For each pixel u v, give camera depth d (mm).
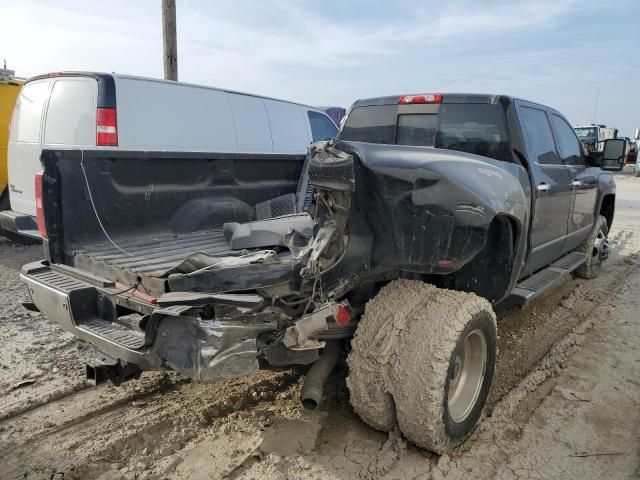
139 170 4289
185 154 4527
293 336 2844
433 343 2945
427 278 3697
